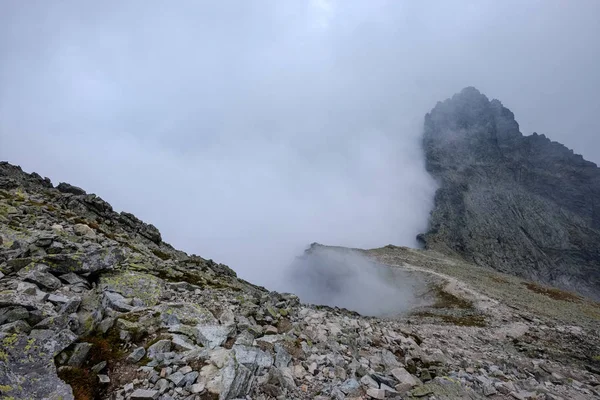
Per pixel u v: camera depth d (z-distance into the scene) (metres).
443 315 65.06
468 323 52.91
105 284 14.45
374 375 11.62
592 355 30.38
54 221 23.89
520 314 62.50
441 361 16.61
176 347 10.53
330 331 16.59
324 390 10.23
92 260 15.02
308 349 13.37
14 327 8.51
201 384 8.65
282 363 11.38
